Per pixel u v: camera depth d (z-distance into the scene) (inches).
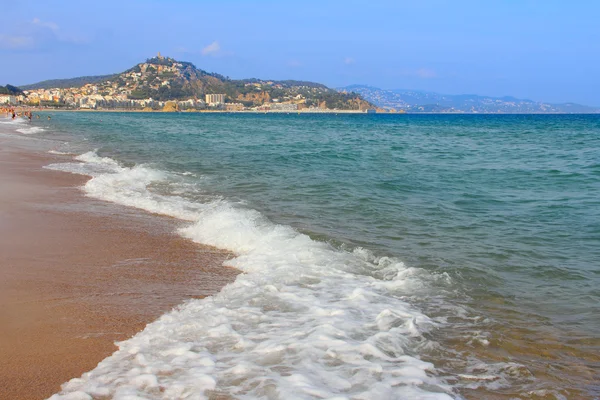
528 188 512.7
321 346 150.9
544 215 377.4
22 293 195.3
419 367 142.5
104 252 256.4
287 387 126.7
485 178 585.3
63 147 900.0
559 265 254.8
